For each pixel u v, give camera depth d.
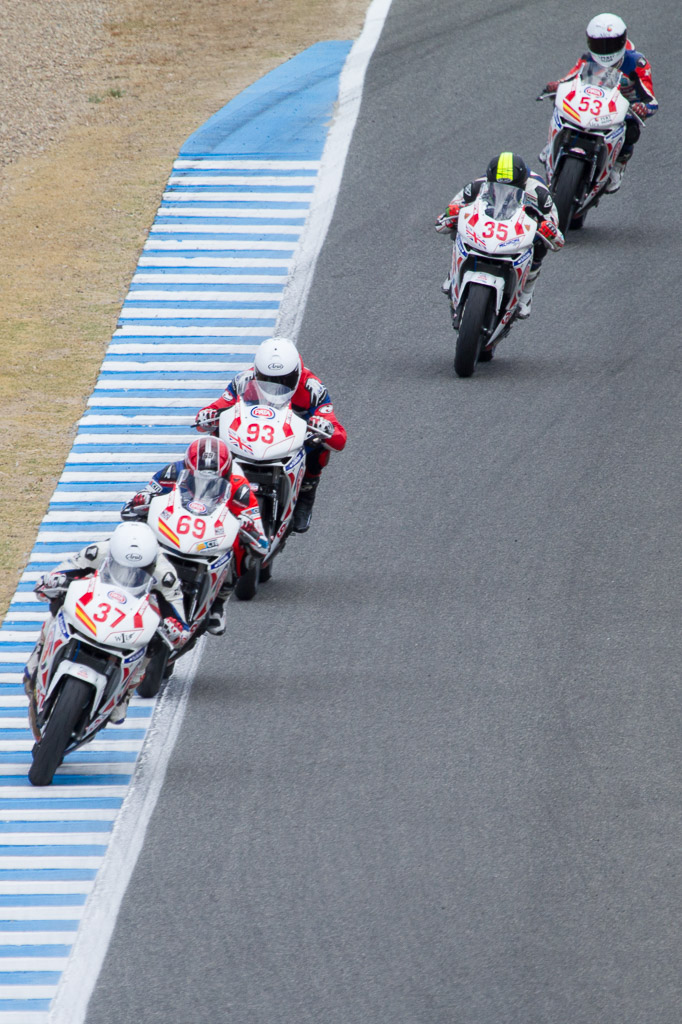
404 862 30.17
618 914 28.80
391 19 83.75
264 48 80.69
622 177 68.00
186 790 32.38
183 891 29.28
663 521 43.97
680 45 79.25
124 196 65.06
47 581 31.97
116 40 82.81
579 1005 26.55
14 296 57.78
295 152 68.44
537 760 33.56
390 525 44.03
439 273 59.44
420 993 26.73
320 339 54.94
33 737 34.44
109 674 30.94
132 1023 26.02
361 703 35.75
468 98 73.56
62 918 28.56
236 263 59.84
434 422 49.62
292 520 41.19
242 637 38.62
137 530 31.41
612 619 39.28
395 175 66.62
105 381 52.12
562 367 53.41
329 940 28.00
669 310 57.16
